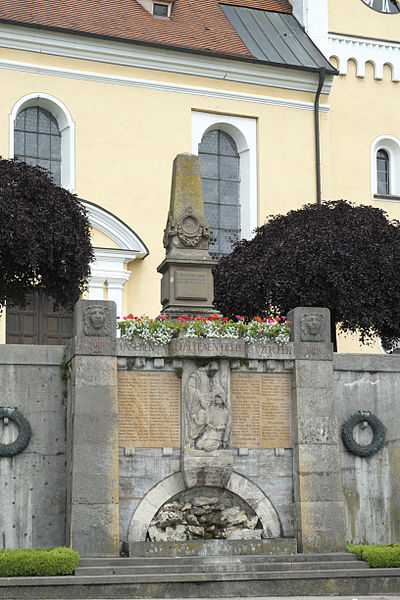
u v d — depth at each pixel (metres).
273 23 39.19
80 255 26.09
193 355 19.84
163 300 23.25
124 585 17.66
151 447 19.62
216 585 18.06
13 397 19.92
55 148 33.94
